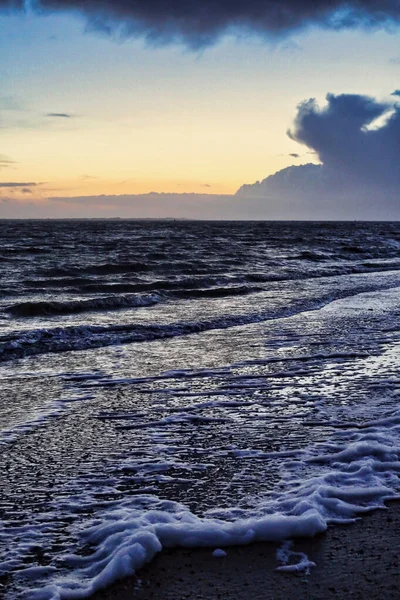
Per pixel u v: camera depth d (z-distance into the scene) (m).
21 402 6.41
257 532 3.33
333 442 4.99
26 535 3.40
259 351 9.23
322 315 13.14
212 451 4.84
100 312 13.62
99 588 2.85
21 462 4.61
